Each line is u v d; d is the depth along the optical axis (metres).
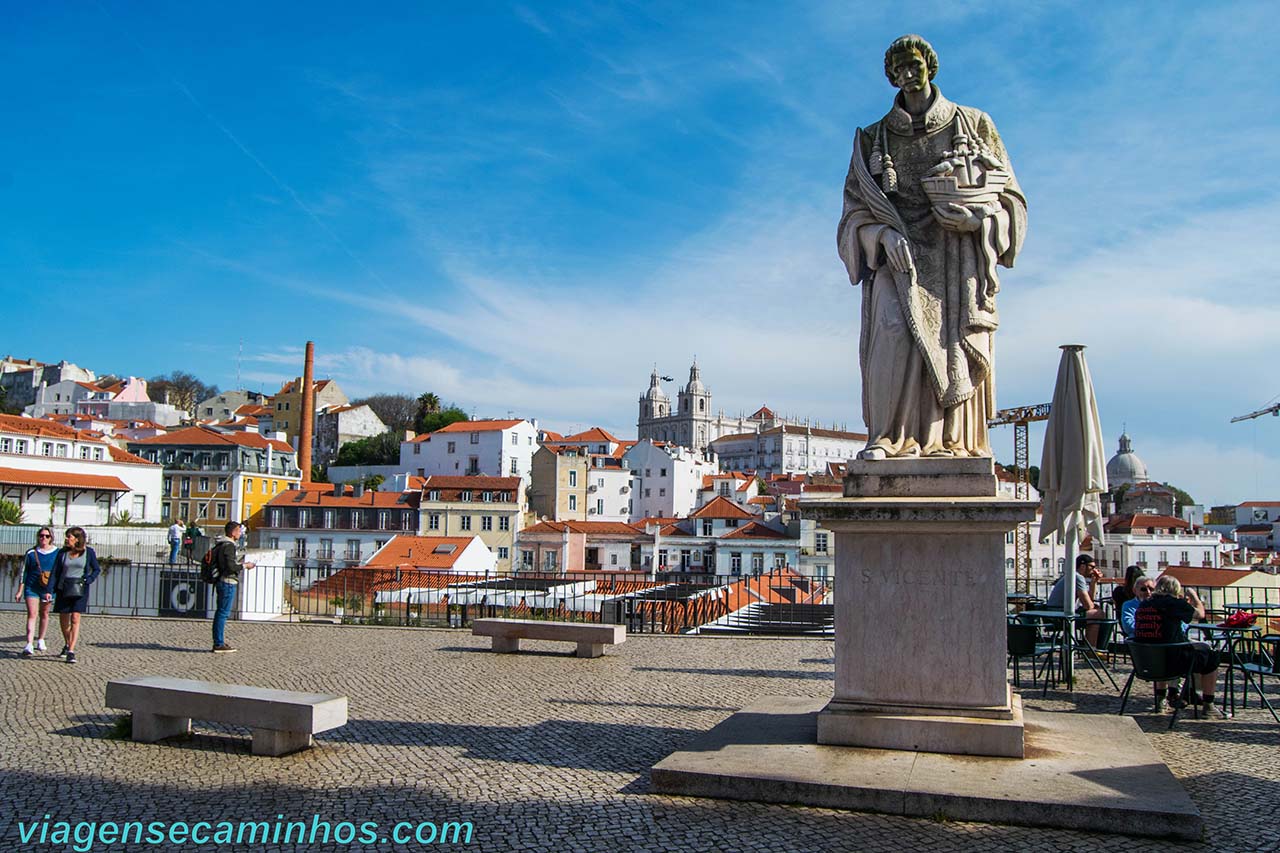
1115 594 11.45
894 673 6.07
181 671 10.68
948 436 6.39
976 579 5.95
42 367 116.44
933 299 6.45
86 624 15.63
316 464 106.44
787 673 10.81
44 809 5.47
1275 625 11.81
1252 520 110.19
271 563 21.06
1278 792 5.75
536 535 68.12
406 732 7.49
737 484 96.44
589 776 6.10
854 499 6.18
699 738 6.40
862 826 5.03
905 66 6.51
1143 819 4.87
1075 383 10.11
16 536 29.45
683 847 4.77
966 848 4.70
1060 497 10.05
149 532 37.47
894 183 6.56
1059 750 5.98
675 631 17.92
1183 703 8.53
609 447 104.50
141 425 90.62
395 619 18.72
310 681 10.10
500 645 12.60
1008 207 6.57
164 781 6.04
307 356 82.94
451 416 107.81
